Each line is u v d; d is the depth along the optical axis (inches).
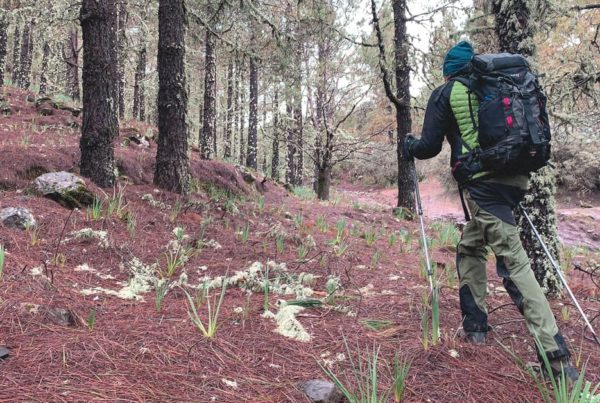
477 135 106.0
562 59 240.8
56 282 132.5
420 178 946.1
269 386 89.5
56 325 106.1
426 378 97.3
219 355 100.3
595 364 110.6
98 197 222.2
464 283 122.0
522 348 117.6
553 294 165.5
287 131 686.5
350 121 750.5
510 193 107.8
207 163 380.8
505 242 105.3
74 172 259.4
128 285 143.5
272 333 115.3
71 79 821.2
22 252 149.8
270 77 434.0
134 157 320.2
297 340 112.7
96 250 168.1
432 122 116.3
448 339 117.2
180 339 106.0
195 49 583.8
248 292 146.1
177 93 287.9
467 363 105.6
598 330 134.0
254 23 400.2
